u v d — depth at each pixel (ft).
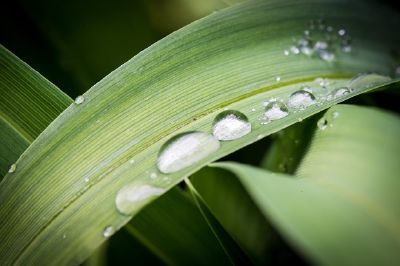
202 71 0.42
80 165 0.40
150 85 0.41
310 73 0.44
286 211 0.35
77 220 0.39
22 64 0.42
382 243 0.34
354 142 0.39
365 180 0.37
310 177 0.38
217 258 0.43
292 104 0.42
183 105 0.41
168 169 0.39
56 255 0.39
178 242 0.43
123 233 0.43
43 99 0.42
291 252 0.44
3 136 0.42
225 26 0.43
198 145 0.40
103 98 0.41
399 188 0.36
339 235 0.35
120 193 0.39
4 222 0.40
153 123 0.41
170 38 0.42
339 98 0.41
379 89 0.44
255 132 0.40
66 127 0.40
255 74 0.43
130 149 0.40
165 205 0.43
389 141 0.39
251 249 0.44
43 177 0.40
